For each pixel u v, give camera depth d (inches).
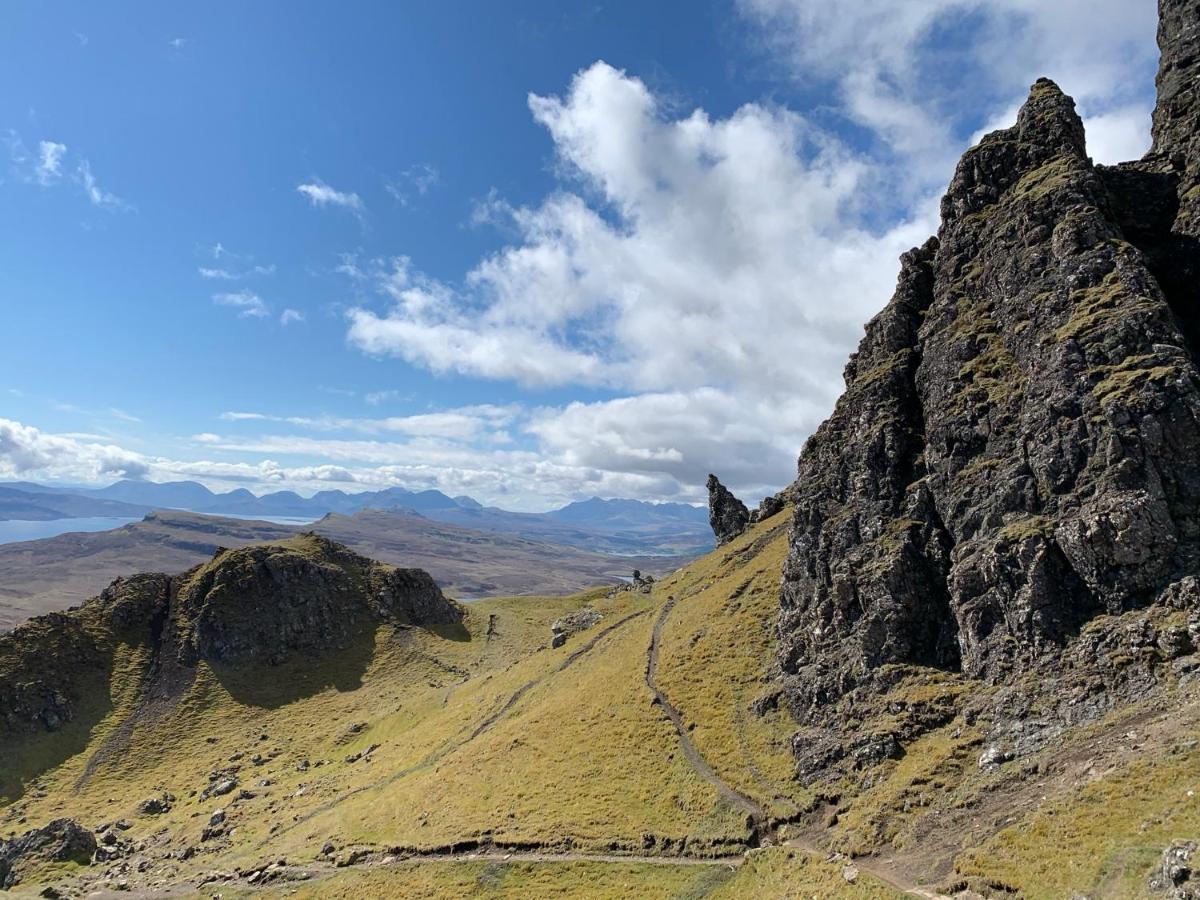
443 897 2395.4
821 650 2886.3
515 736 3572.8
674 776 2738.7
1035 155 3105.3
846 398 3405.5
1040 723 1977.1
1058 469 2293.3
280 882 2881.4
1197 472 2037.4
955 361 2918.3
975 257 3132.4
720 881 2117.4
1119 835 1419.8
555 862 2437.3
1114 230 2677.2
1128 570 2042.3
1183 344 2241.6
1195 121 2962.6
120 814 5000.0
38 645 7263.8
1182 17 3270.2
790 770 2511.1
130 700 7086.6
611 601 6643.7
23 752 6161.4
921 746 2212.1
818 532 3203.7
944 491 2699.3
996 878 1502.2
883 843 1920.5
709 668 3437.5
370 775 4215.1
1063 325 2498.8
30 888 3695.9
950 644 2500.0
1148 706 1781.5
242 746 6343.5
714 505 7022.6
